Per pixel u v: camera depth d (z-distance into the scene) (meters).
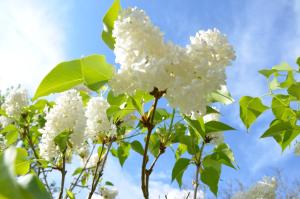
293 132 0.54
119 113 0.52
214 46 0.42
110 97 0.50
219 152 0.58
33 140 0.79
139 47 0.39
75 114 0.59
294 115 0.55
